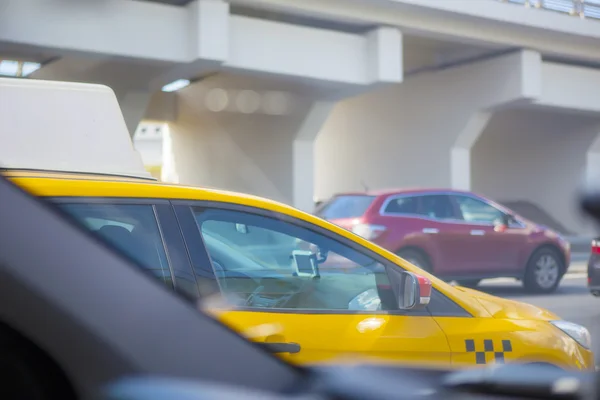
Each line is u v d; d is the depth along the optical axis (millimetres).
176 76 29344
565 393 2729
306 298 5984
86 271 3113
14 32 23938
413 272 6391
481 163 51188
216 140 41656
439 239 18141
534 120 47438
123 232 5195
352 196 18688
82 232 3225
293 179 35594
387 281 6301
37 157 6684
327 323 5758
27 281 3027
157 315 3121
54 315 3021
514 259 19297
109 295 3100
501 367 3014
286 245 5980
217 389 2801
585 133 44844
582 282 22547
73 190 5094
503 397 2799
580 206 2631
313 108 34438
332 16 29781
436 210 18453
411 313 6188
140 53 26250
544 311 7320
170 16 26734
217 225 5664
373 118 44469
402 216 17969
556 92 37938
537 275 19656
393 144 42969
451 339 6215
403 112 42312
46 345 3008
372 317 5973
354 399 2770
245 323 5441
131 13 25984
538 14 33938
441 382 2924
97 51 25438
